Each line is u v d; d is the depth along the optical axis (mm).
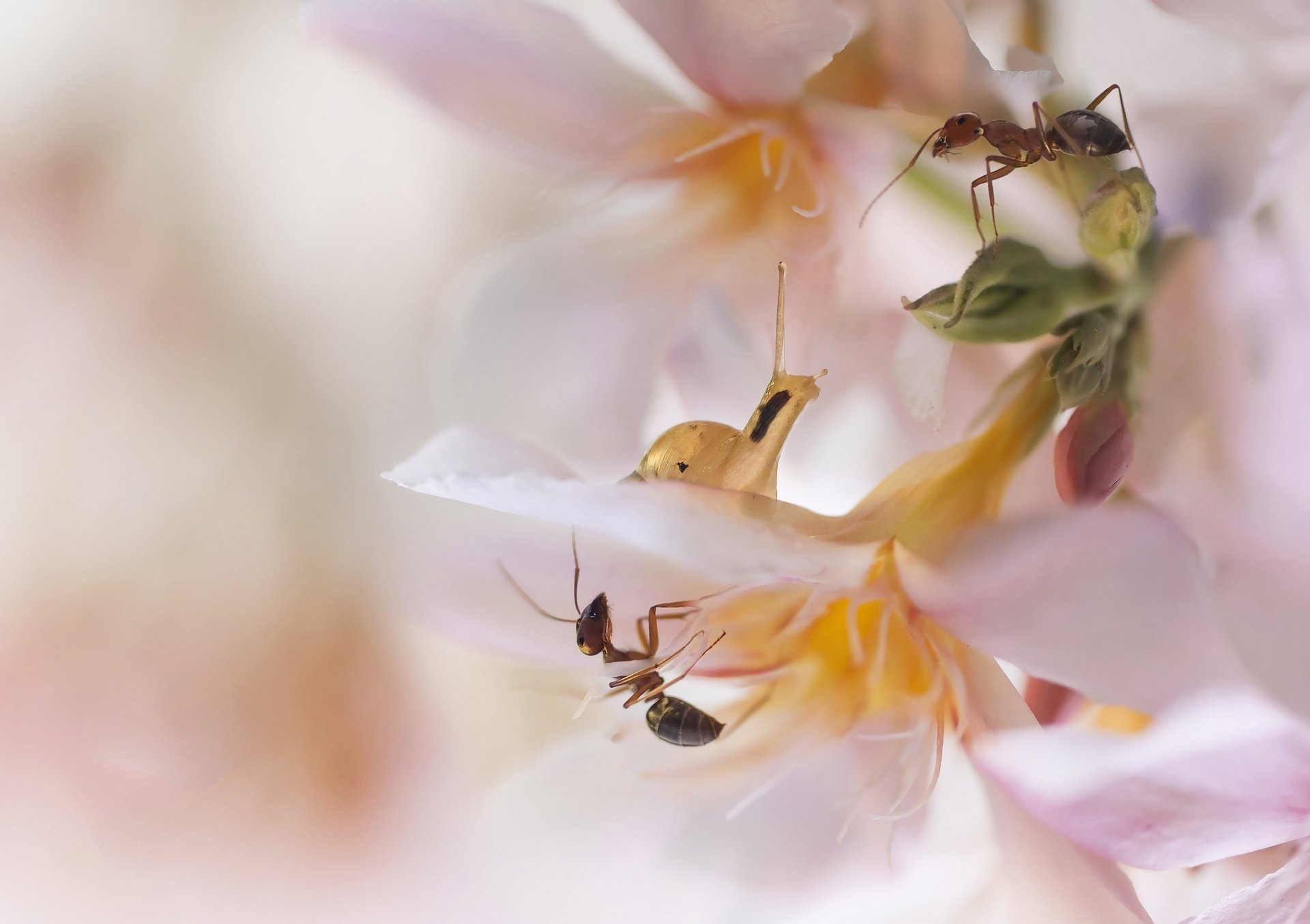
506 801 178
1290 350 169
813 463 181
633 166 181
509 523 173
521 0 177
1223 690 160
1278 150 167
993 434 169
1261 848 160
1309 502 166
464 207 203
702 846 175
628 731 178
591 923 176
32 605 201
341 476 204
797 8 171
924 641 170
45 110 202
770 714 175
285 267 207
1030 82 167
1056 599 162
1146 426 169
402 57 178
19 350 203
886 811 173
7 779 197
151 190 204
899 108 174
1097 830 160
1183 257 170
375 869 196
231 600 201
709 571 168
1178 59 171
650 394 182
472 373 182
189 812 198
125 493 203
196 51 203
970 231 177
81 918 196
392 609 199
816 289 181
